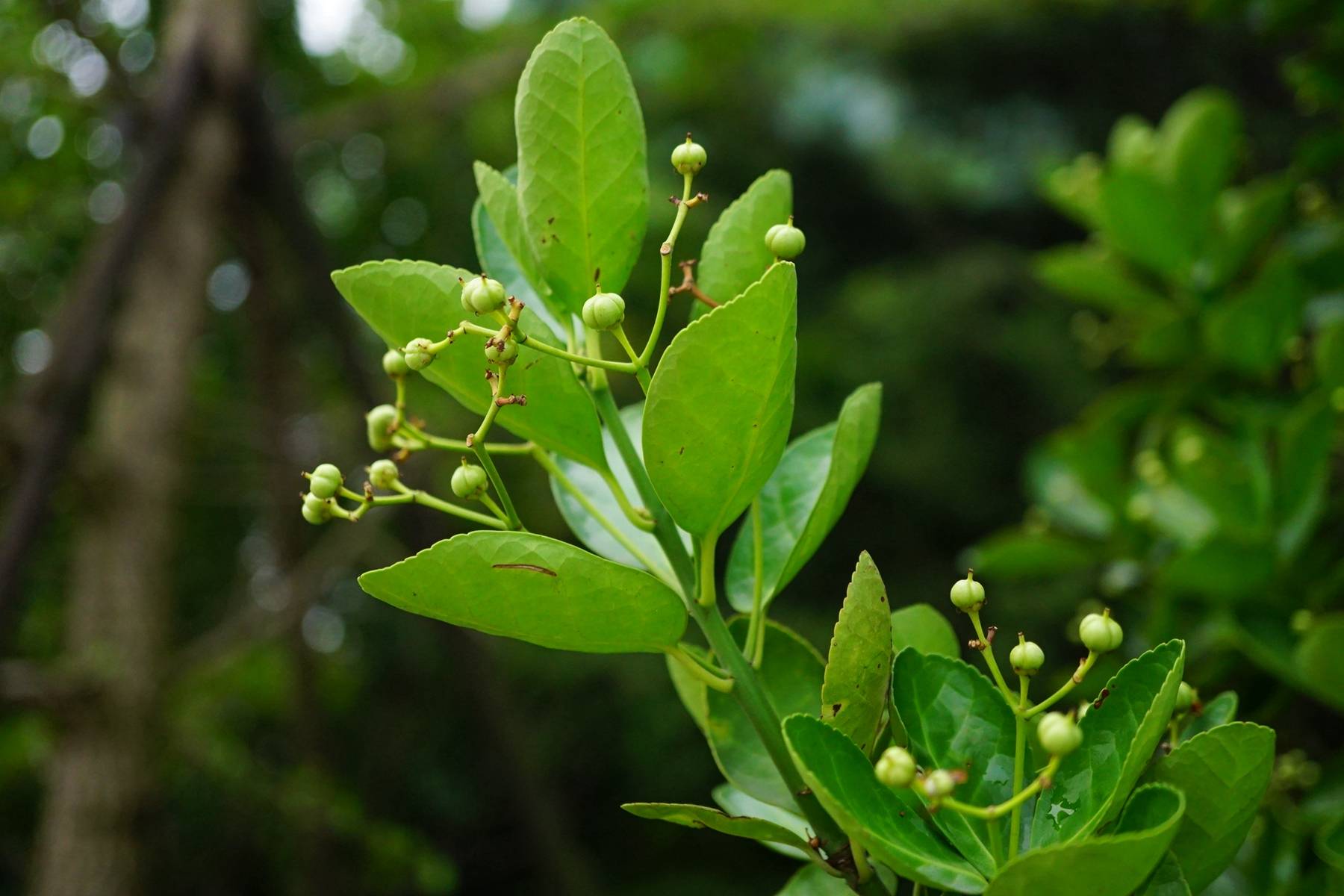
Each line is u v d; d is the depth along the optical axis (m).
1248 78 9.90
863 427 1.19
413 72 7.01
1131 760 0.91
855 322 10.95
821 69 11.12
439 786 9.70
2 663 4.23
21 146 5.50
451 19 7.08
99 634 4.62
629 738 9.94
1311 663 1.65
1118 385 10.34
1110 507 2.51
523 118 1.11
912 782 0.88
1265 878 1.63
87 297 4.05
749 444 1.00
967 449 10.31
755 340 0.94
